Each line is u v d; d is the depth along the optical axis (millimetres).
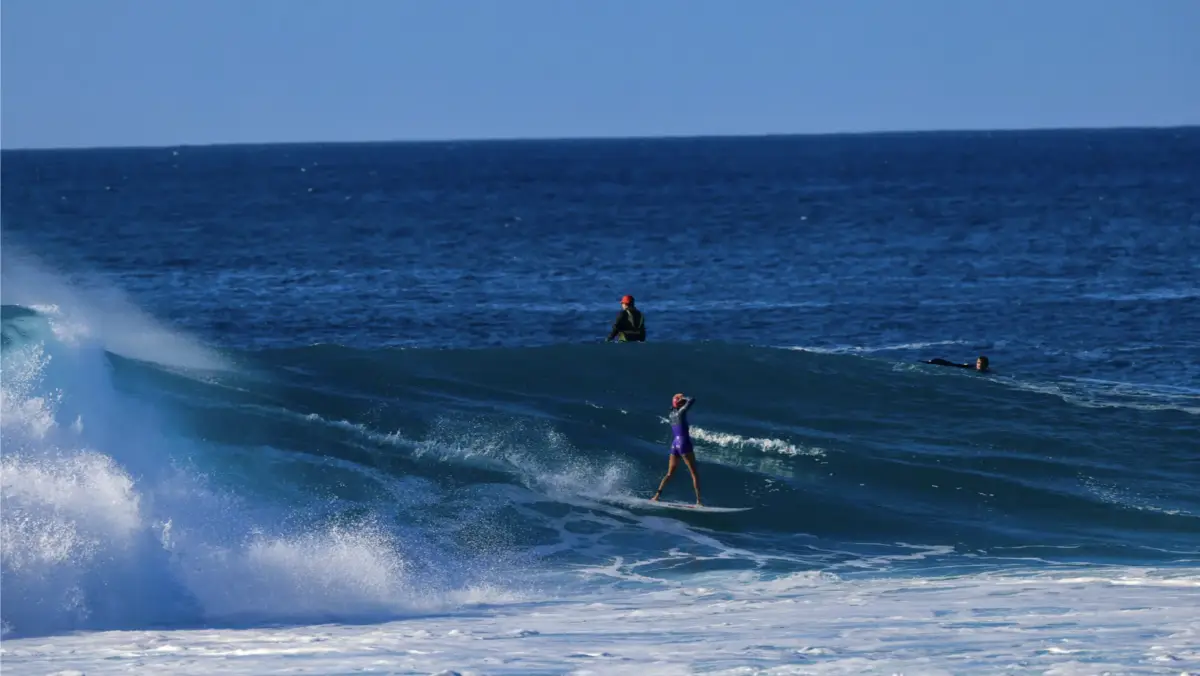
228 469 52312
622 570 45594
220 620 34875
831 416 66062
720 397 68562
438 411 62344
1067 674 21953
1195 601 33438
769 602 37750
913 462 59000
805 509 53688
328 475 53219
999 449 62000
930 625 30047
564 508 52844
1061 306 133750
